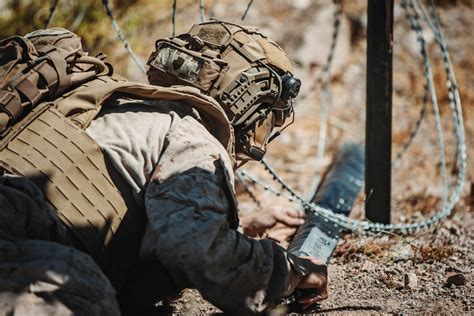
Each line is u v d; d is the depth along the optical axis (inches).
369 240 183.0
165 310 138.4
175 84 134.0
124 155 120.0
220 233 114.4
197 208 113.3
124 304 130.6
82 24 283.9
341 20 306.8
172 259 111.3
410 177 256.7
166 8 298.5
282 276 122.1
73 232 116.1
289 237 181.2
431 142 282.7
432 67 311.3
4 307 100.0
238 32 136.0
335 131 280.4
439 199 232.2
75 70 129.0
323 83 295.3
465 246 181.6
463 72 317.1
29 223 111.5
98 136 121.9
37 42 127.6
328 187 209.8
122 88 123.6
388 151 187.9
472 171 265.3
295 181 247.1
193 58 131.5
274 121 140.8
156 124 123.2
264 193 231.9
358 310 137.9
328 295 146.3
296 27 300.4
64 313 101.4
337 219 181.2
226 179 120.0
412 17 226.8
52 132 119.2
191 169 116.9
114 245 119.2
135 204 120.1
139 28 291.1
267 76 134.6
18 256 105.0
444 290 149.5
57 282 103.3
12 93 119.1
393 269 163.0
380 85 184.1
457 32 327.9
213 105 126.9
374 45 182.2
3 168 116.6
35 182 116.1
